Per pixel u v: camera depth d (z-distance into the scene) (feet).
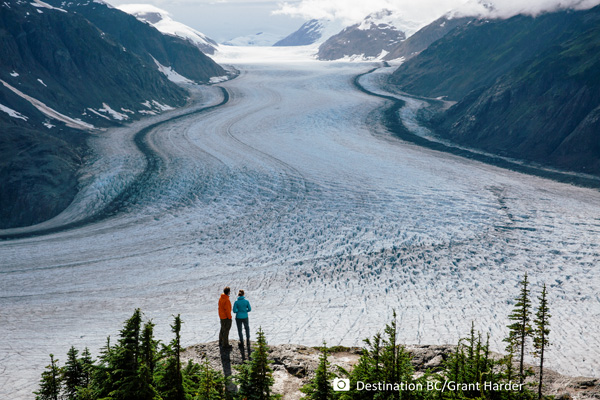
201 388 26.04
